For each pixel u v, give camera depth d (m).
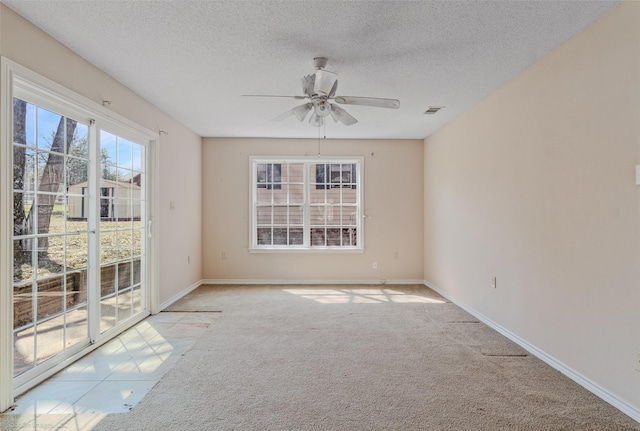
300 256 5.60
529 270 2.89
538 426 1.89
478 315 3.77
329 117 4.36
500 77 3.10
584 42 2.29
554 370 2.55
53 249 2.49
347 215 5.71
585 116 2.29
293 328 3.46
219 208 5.55
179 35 2.39
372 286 5.40
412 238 5.65
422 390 2.27
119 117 3.17
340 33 2.37
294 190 5.69
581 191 2.33
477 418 1.96
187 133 4.88
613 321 2.09
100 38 2.42
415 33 2.36
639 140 1.92
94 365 2.62
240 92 3.46
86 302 2.86
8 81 2.03
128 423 1.91
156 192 3.91
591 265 2.25
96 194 2.91
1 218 1.98
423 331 3.38
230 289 5.16
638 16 1.92
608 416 1.98
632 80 1.96
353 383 2.36
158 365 2.63
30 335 2.29
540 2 2.02
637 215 1.94
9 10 2.06
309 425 1.90
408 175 5.64
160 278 4.06
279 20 2.21
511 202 3.14
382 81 3.19
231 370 2.55
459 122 4.25
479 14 2.14
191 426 1.89
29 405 2.08
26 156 2.25
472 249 3.91
